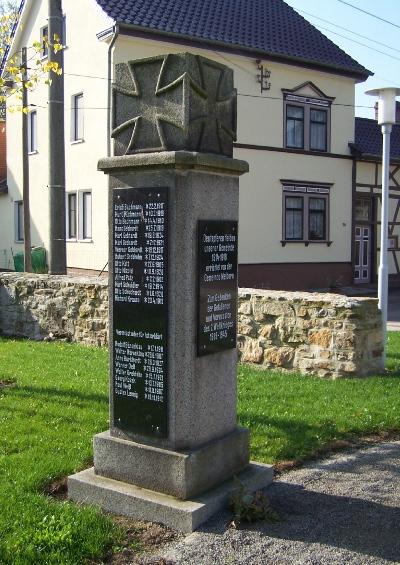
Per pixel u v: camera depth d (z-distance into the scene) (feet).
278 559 13.26
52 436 20.22
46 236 84.94
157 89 15.57
